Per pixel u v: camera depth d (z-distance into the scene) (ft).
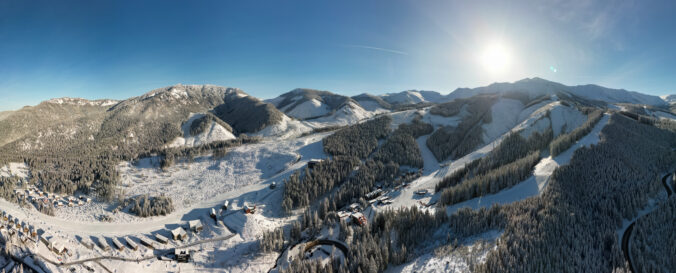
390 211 334.44
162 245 347.15
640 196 325.83
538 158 455.63
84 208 437.17
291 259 307.17
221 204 456.45
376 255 259.60
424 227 301.22
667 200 315.58
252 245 345.31
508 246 236.22
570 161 393.91
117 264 306.14
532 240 238.27
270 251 329.31
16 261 277.85
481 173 422.00
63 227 368.27
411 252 272.92
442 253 254.06
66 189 486.38
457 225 290.56
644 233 260.83
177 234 360.28
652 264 225.35
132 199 455.22
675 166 432.66
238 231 382.01
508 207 304.09
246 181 551.18
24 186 493.77
